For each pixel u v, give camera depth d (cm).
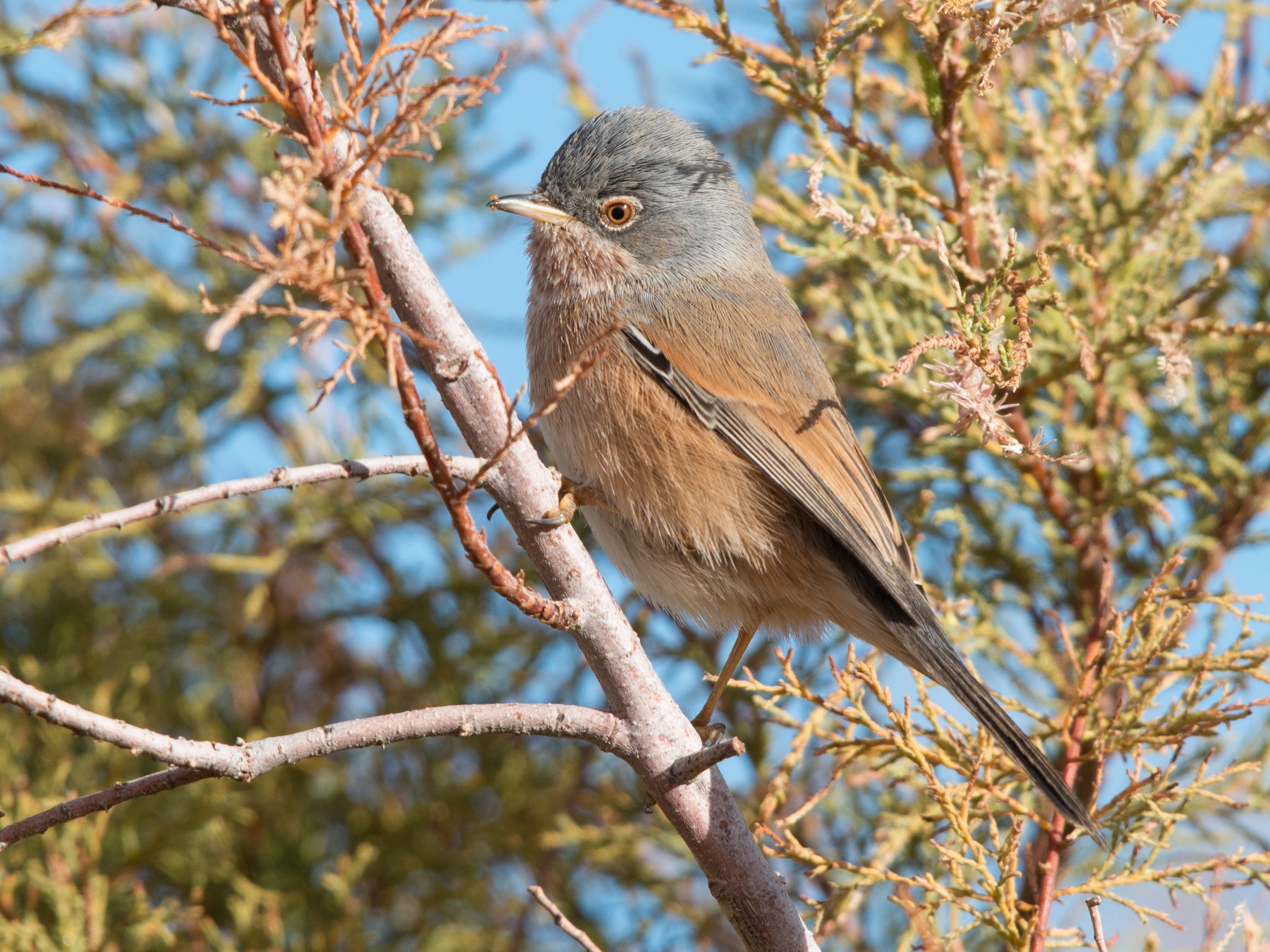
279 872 1173
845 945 1064
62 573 1243
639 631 1212
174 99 1313
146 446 1358
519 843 1181
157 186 1338
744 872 701
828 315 1216
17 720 1159
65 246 1290
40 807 1048
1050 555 1108
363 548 1345
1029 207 1091
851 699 841
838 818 1091
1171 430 1109
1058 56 1053
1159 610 869
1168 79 1288
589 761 1241
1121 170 1105
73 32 695
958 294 698
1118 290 1020
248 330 1273
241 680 1285
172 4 652
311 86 583
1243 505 1068
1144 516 1099
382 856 1196
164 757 585
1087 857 1066
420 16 543
